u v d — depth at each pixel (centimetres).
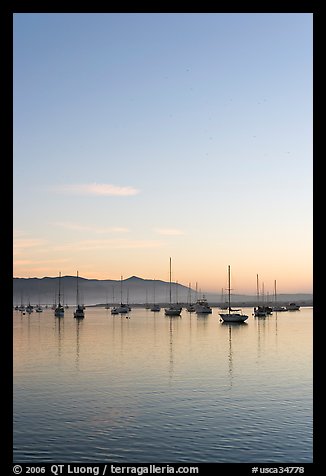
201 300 19450
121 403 2964
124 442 2206
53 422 2548
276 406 2855
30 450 2114
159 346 6469
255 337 7844
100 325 11588
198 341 7175
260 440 2222
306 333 8700
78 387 3503
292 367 4444
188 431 2361
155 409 2805
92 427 2439
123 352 5762
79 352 5803
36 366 4625
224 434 2308
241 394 3192
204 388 3412
